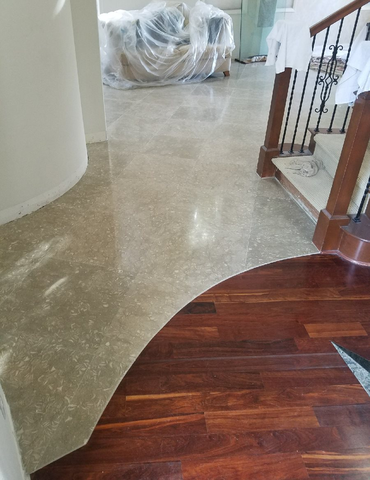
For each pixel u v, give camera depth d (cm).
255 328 171
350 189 198
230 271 203
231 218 246
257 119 418
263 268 206
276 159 283
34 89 224
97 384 146
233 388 145
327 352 160
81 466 121
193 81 562
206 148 346
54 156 253
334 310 181
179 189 279
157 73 534
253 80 573
